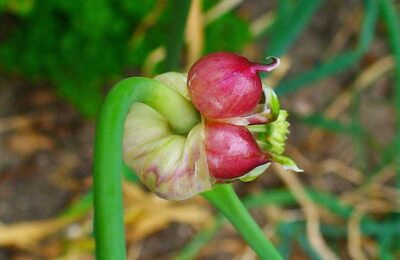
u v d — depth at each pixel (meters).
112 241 0.12
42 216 0.38
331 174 0.41
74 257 0.38
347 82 0.42
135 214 0.38
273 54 0.30
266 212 0.39
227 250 0.39
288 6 0.32
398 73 0.33
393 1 0.40
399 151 0.35
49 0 0.33
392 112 0.42
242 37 0.36
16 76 0.38
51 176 0.38
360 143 0.39
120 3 0.33
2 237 0.37
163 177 0.16
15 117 0.38
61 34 0.34
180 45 0.25
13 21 0.36
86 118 0.37
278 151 0.16
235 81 0.15
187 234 0.39
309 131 0.41
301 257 0.40
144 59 0.34
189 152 0.16
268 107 0.16
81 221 0.38
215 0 0.35
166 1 0.33
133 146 0.16
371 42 0.42
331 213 0.40
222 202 0.17
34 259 0.37
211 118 0.15
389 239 0.37
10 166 0.38
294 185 0.38
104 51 0.34
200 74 0.15
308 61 0.41
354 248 0.37
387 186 0.40
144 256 0.38
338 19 0.42
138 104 0.16
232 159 0.15
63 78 0.35
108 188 0.12
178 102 0.15
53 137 0.39
